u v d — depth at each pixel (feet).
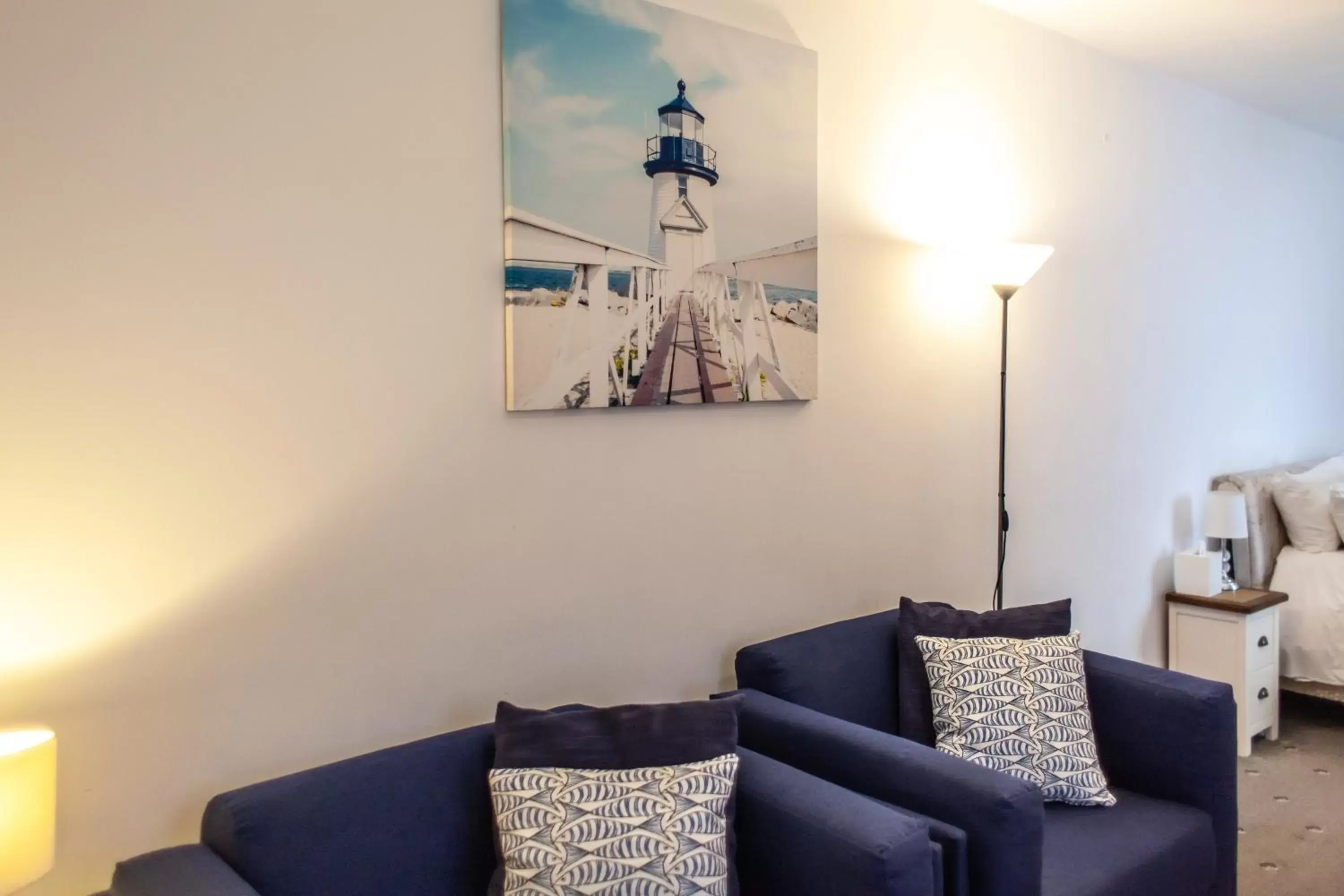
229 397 5.68
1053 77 11.16
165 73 5.40
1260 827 10.09
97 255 5.23
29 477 5.07
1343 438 17.21
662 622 7.81
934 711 7.80
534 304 6.85
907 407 9.73
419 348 6.41
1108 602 12.31
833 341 9.00
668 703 6.63
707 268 7.84
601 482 7.39
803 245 8.54
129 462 5.36
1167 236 13.03
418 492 6.45
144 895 4.62
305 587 6.00
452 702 6.67
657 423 7.72
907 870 5.16
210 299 5.59
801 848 5.51
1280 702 14.20
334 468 6.09
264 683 5.87
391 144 6.24
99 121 5.21
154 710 5.49
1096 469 12.08
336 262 6.04
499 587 6.87
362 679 6.26
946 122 9.93
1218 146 13.91
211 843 5.17
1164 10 10.56
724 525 8.21
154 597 5.48
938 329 9.99
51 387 5.11
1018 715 7.53
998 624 8.32
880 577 9.53
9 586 5.03
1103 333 12.07
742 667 7.82
